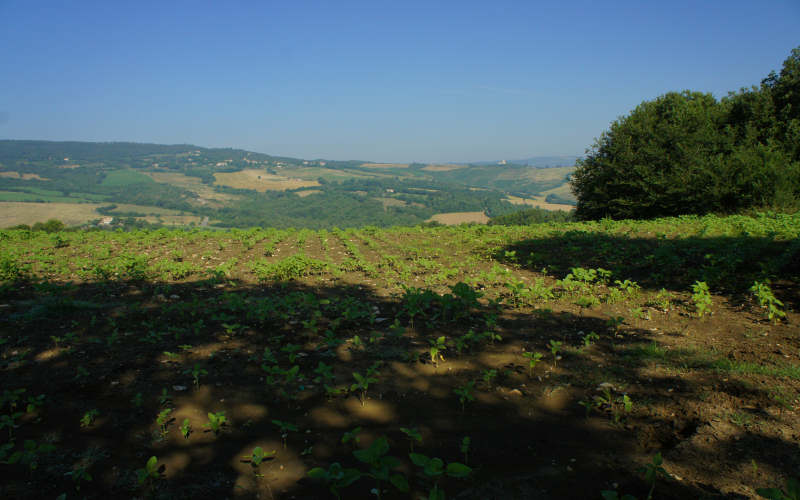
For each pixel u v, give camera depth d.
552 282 8.25
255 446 3.10
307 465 2.89
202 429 3.29
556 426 3.36
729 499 2.45
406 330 5.55
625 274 8.45
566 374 4.26
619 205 26.11
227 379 4.13
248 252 12.04
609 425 3.36
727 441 2.99
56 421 3.35
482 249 12.05
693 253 9.35
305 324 5.24
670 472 2.73
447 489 2.63
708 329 5.36
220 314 5.79
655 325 5.63
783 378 3.81
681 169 22.33
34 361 4.36
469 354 4.79
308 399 3.80
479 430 3.31
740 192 19.92
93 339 4.98
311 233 16.94
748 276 7.24
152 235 15.05
